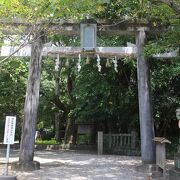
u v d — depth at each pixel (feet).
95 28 35.04
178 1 26.94
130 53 36.88
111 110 54.54
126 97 53.16
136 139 53.52
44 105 76.38
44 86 69.21
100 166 37.55
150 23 36.17
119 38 48.11
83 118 60.95
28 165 33.65
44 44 36.17
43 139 92.89
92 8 26.37
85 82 54.49
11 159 43.60
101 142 54.75
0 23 27.81
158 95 51.60
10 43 31.99
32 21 26.53
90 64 52.65
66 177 29.86
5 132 27.68
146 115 35.47
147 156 34.73
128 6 32.01
